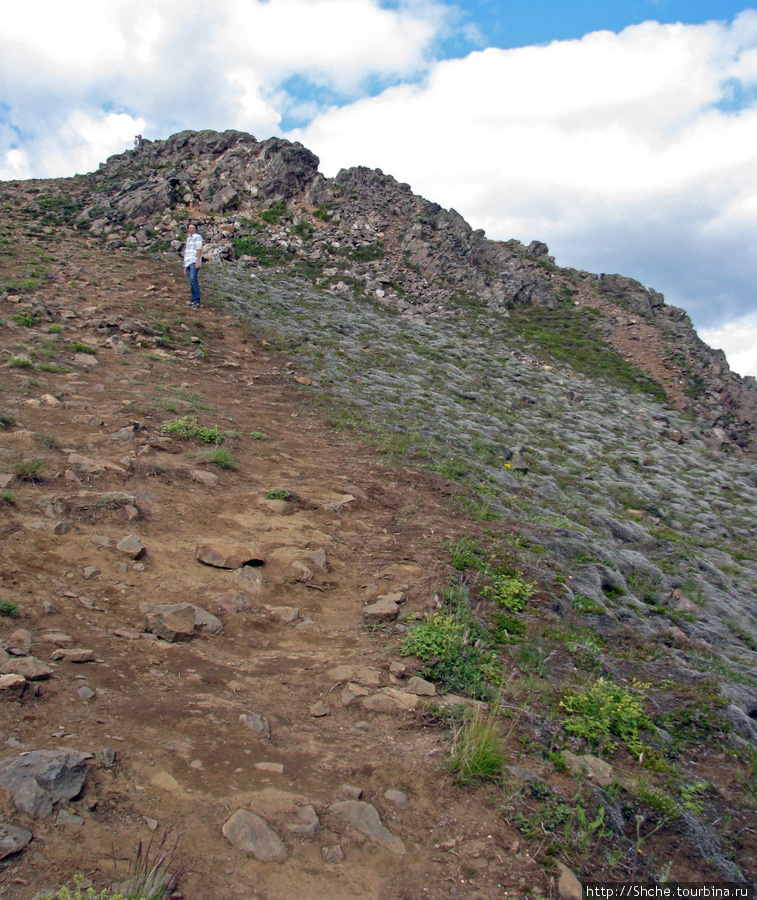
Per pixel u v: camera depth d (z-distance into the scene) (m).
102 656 4.16
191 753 3.48
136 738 3.47
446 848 3.27
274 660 4.71
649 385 25.17
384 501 8.37
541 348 26.00
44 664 3.80
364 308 24.48
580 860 3.38
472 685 4.75
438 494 9.10
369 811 3.35
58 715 3.47
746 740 5.04
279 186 33.09
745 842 3.95
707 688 5.65
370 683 4.56
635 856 3.52
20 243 22.59
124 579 5.15
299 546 6.41
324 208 32.94
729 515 14.19
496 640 5.59
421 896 2.96
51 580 4.83
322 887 2.87
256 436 9.62
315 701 4.31
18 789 2.84
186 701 3.95
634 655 6.11
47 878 2.50
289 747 3.77
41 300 14.47
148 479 6.97
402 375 16.97
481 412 16.05
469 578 6.53
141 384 10.73
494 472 11.18
